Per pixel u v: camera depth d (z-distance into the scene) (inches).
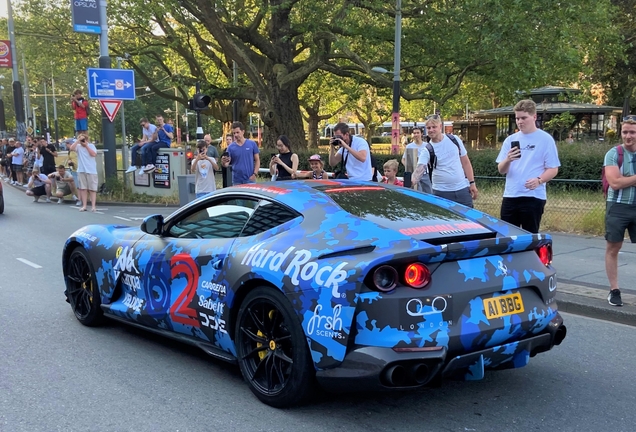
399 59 795.4
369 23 889.5
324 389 139.0
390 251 130.5
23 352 191.5
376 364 125.1
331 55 940.0
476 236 146.3
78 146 584.4
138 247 193.9
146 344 200.2
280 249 146.9
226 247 162.4
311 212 153.9
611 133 1084.5
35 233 442.6
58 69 1245.7
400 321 127.0
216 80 1331.2
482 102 1717.5
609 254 228.7
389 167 352.8
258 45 997.8
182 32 1123.3
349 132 319.9
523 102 234.8
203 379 168.1
